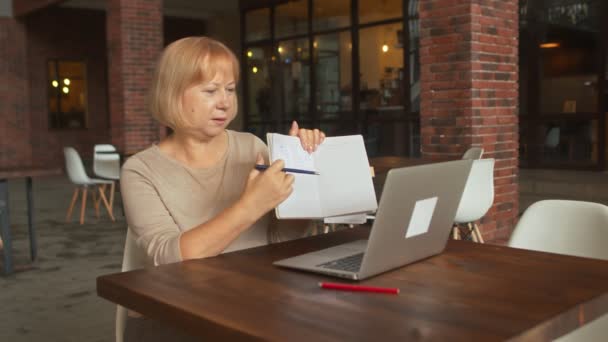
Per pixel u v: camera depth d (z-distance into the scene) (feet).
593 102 28.50
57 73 48.78
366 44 35.24
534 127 30.78
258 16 43.34
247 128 45.32
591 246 6.24
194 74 5.36
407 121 33.14
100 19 50.31
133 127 32.45
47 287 14.58
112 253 18.38
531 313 3.66
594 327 5.49
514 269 4.73
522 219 6.71
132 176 5.68
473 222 14.28
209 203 5.88
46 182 40.50
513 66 18.35
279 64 41.88
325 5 37.81
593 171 28.50
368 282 4.40
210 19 53.62
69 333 11.31
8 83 46.06
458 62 17.30
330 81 38.01
